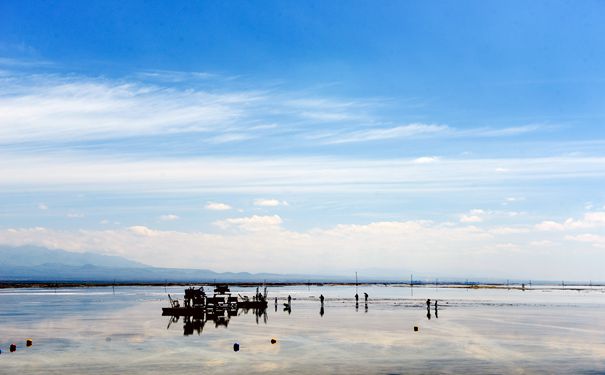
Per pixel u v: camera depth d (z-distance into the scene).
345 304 108.88
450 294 178.62
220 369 35.72
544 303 115.38
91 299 117.44
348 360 39.00
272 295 160.25
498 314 80.62
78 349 43.12
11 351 42.03
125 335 51.91
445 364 37.66
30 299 116.38
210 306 79.81
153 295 141.88
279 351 42.88
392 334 53.81
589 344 47.00
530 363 38.16
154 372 34.78
